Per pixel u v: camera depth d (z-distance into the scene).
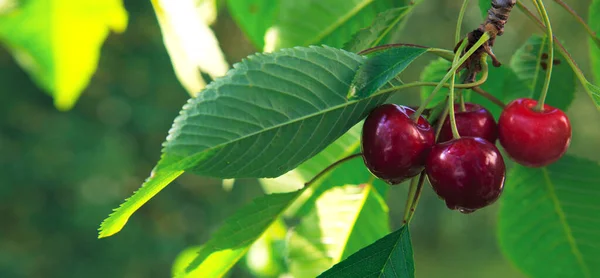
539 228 0.54
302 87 0.42
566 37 2.71
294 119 0.42
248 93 0.41
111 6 0.47
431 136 0.43
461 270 3.85
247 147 0.41
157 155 3.22
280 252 0.61
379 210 0.53
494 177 0.43
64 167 2.96
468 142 0.43
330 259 0.53
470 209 0.43
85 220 2.95
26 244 2.96
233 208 3.33
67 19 0.47
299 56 0.42
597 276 0.54
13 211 2.95
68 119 3.04
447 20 3.27
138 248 3.09
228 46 2.64
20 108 3.03
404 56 0.43
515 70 0.53
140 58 3.12
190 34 0.48
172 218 3.24
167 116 3.20
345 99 0.42
